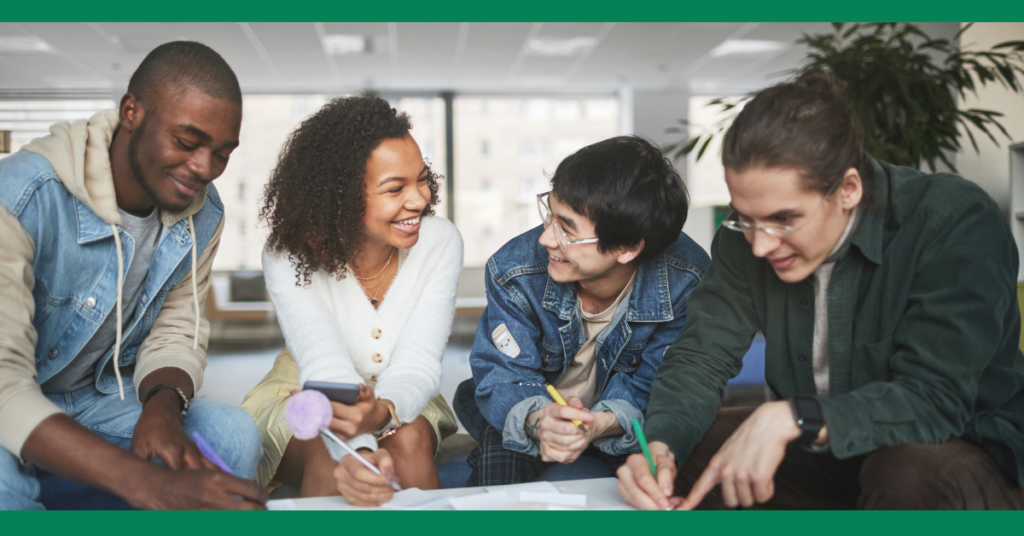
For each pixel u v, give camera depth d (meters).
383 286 1.51
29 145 1.25
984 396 1.05
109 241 1.27
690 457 1.30
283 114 8.98
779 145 0.92
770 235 0.97
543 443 1.21
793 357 1.22
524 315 1.52
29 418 0.99
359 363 1.46
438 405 1.58
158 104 1.13
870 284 1.11
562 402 1.21
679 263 1.51
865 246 1.08
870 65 3.08
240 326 7.05
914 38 5.95
